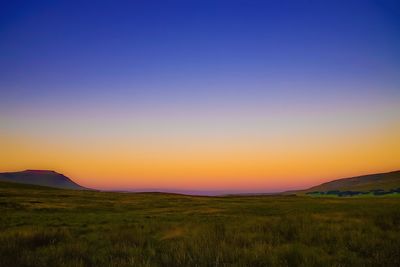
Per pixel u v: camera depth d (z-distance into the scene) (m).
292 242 14.41
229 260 10.28
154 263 10.09
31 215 42.00
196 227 19.59
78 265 9.81
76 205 64.62
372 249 12.00
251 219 26.81
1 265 9.88
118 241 14.72
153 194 131.38
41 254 11.62
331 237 14.91
